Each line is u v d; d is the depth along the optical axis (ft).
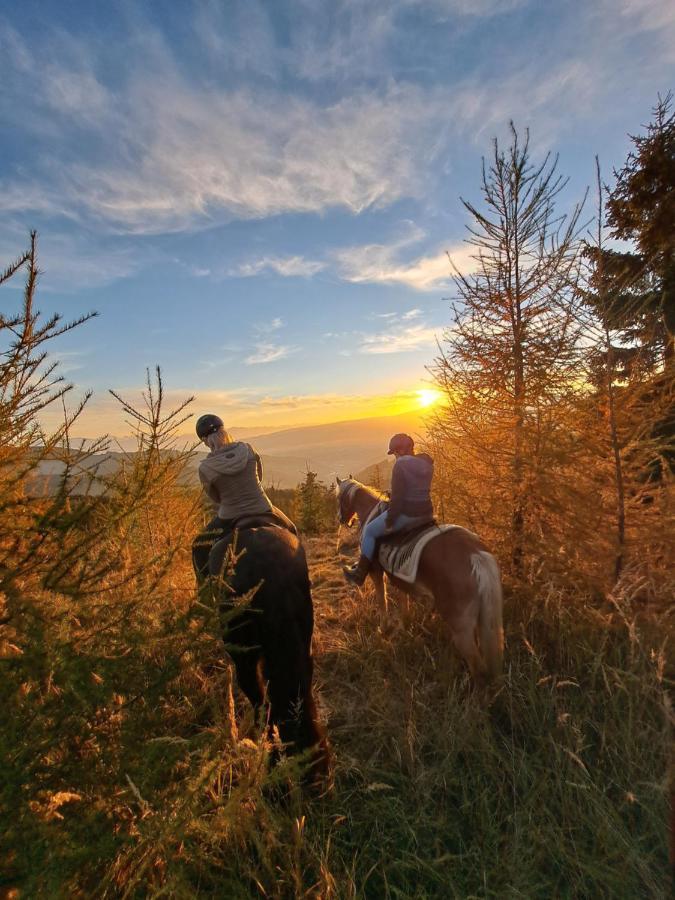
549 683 11.98
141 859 6.07
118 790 6.23
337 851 8.13
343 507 18.66
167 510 16.88
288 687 9.39
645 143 28.66
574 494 14.10
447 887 7.55
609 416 13.96
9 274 6.31
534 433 15.14
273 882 7.39
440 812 8.91
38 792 5.73
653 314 13.96
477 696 11.40
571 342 15.16
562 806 8.44
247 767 7.50
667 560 13.34
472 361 17.08
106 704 6.18
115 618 6.74
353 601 19.47
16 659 5.42
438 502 18.42
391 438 15.06
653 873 7.36
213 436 12.64
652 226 27.89
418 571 12.96
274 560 10.02
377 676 13.03
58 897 4.74
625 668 11.31
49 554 6.42
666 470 13.61
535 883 7.50
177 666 6.91
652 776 8.44
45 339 6.59
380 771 9.44
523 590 14.87
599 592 13.97
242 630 9.69
